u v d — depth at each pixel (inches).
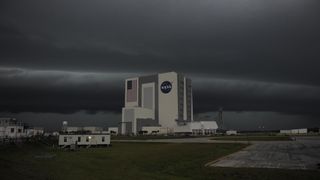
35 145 3513.8
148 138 6904.5
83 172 1670.8
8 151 2490.2
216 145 4136.3
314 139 5856.3
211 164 2144.4
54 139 4889.3
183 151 3196.4
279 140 5531.5
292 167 1957.4
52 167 1797.5
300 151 3176.7
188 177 1610.5
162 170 1862.7
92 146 4062.5
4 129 4675.2
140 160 2370.8
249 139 5954.7
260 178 1576.0
